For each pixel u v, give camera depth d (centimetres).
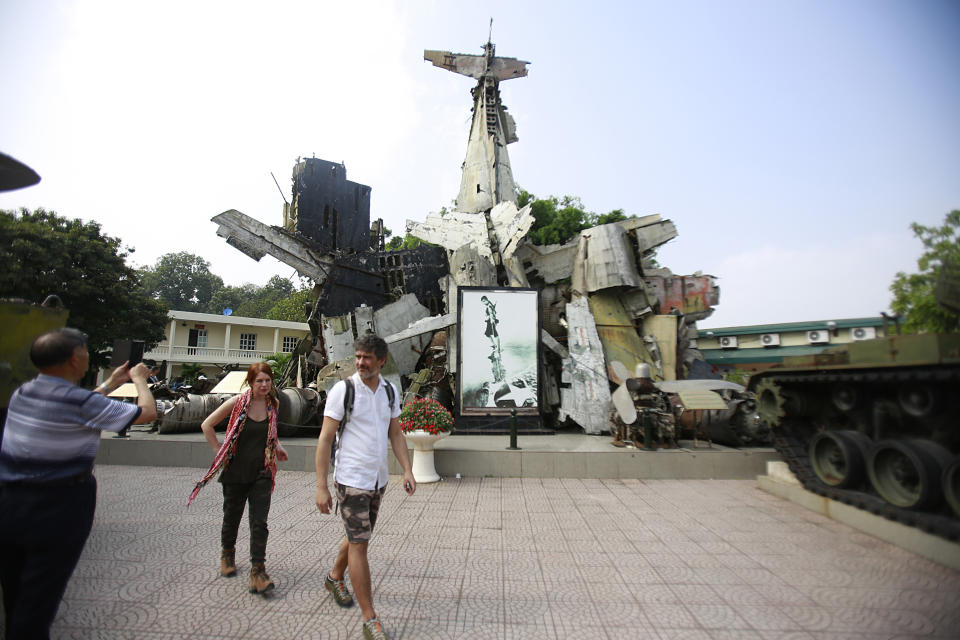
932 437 640
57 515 299
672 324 1739
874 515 592
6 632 296
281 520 645
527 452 934
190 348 3378
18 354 434
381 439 387
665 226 1789
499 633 362
